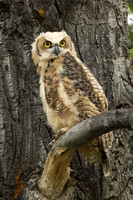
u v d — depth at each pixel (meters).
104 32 15.33
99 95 13.23
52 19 15.08
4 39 14.41
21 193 13.16
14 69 14.41
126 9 16.03
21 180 13.57
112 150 14.19
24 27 14.66
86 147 12.81
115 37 15.46
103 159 12.87
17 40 14.62
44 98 13.43
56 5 15.16
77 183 13.93
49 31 15.09
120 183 14.21
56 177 12.11
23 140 14.04
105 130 9.70
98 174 14.16
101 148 12.62
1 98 14.12
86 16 15.39
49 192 12.50
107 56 15.16
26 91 14.41
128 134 14.38
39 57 14.32
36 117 14.27
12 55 14.45
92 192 14.05
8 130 13.96
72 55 13.96
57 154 11.44
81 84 12.95
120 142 14.34
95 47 15.20
